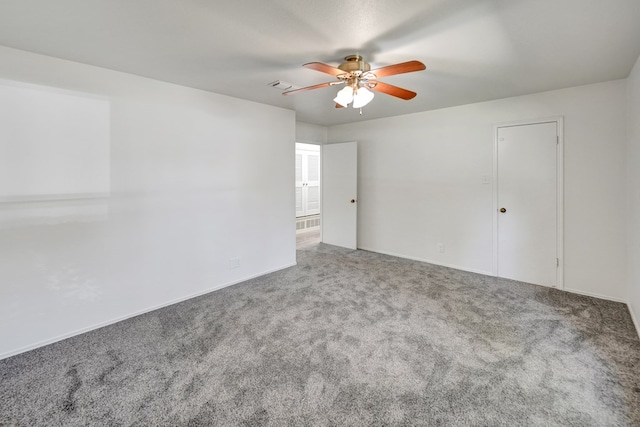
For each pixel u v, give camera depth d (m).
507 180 3.53
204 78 2.76
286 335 2.39
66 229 2.36
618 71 2.59
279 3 1.55
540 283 3.39
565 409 1.63
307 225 7.54
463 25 1.77
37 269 2.25
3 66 2.06
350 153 5.05
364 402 1.69
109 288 2.60
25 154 2.16
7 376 1.92
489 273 3.76
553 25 1.78
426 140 4.20
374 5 1.57
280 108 3.95
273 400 1.71
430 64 2.38
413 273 3.86
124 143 2.63
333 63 2.37
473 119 3.74
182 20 1.73
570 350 2.16
